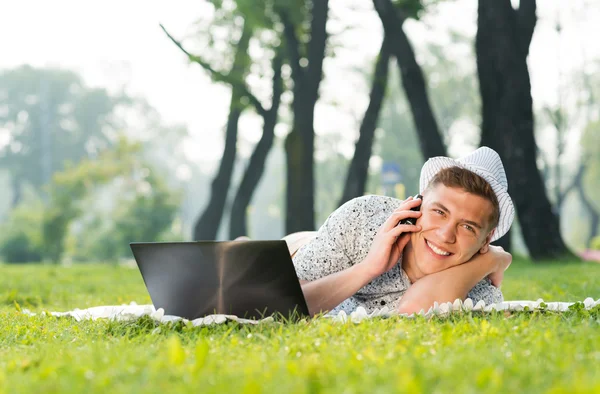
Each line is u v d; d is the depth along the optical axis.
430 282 4.34
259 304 4.08
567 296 6.51
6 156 74.19
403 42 17.30
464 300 4.35
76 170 45.72
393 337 3.31
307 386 2.41
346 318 3.99
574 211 89.62
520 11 16.34
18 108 75.38
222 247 3.97
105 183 46.09
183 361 2.85
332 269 4.46
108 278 12.45
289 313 4.06
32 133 75.06
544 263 15.44
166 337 3.76
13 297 7.61
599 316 4.04
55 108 76.50
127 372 2.75
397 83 60.38
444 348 3.06
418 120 17.27
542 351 2.96
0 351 3.58
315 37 19.11
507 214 4.28
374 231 4.41
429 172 4.35
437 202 4.21
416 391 2.25
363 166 20.59
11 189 81.44
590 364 2.72
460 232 4.22
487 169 4.32
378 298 4.54
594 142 56.25
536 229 16.31
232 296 4.09
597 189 66.12
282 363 2.79
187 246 4.05
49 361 3.07
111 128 77.50
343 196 20.67
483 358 2.82
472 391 2.28
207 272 4.08
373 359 2.86
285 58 20.91
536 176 16.34
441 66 58.09
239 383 2.50
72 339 3.85
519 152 16.14
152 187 46.22
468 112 58.12
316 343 3.22
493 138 16.33
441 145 17.19
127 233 45.12
